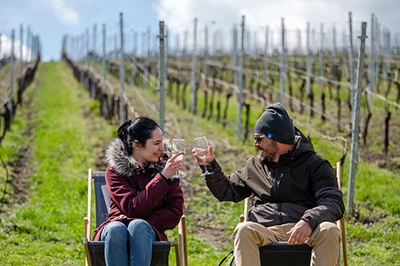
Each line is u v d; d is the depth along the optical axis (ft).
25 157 46.98
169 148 16.97
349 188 28.78
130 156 16.67
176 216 16.39
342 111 63.21
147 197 15.87
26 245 24.14
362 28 28.45
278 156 16.72
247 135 49.49
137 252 15.16
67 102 91.15
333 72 92.58
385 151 42.29
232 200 17.44
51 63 214.28
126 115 56.29
